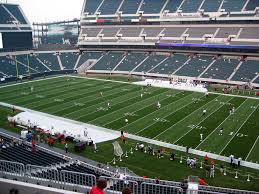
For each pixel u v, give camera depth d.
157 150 33.16
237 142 35.00
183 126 40.09
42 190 11.06
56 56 85.75
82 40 90.31
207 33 77.19
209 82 66.62
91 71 79.56
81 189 16.50
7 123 42.25
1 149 29.41
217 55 75.25
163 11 85.00
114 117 44.03
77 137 36.09
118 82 67.62
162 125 40.59
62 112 46.78
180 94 56.59
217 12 77.94
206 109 47.28
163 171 28.73
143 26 86.50
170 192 18.84
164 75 71.56
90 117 44.28
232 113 45.19
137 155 32.22
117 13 90.19
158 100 52.53
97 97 54.81
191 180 23.55
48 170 21.20
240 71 66.94
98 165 29.55
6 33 77.44
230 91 58.91
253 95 56.06
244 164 29.98
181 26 81.88
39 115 45.56
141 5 89.44
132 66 78.25
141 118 43.38
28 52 82.81
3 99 54.44
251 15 73.50
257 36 71.44
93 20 91.75
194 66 72.31
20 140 33.81
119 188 18.38
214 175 27.98
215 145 34.31
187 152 32.59
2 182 11.68
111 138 36.88
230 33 74.75
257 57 70.88
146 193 18.66
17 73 72.81
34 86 64.25
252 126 39.94
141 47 83.50
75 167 26.12
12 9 85.81
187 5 83.25
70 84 66.06
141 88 61.50
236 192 21.56
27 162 25.97
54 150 33.50
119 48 86.25
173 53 80.38
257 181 26.91
